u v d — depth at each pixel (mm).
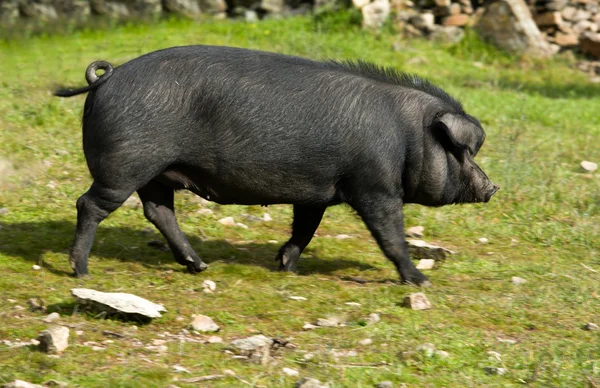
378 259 19438
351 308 15547
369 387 12406
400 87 17219
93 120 15891
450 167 17266
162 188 17203
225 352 13234
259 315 15031
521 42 45938
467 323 15250
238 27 43875
